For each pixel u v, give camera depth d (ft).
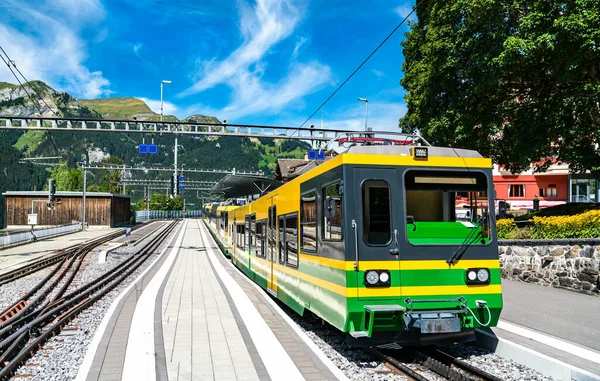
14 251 95.20
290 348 26.02
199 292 47.47
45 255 88.43
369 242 23.34
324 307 26.53
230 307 38.65
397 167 24.29
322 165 27.50
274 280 40.93
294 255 33.76
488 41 55.36
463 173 25.09
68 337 30.42
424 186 24.45
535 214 63.31
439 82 65.31
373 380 21.38
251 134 88.53
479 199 25.22
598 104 55.01
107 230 176.96
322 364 22.90
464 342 25.72
